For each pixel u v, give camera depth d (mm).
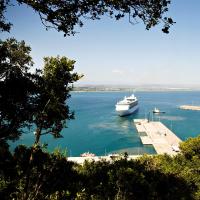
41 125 15609
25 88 12430
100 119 143375
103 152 79562
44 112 14695
